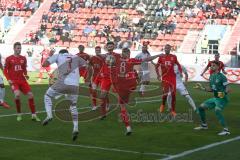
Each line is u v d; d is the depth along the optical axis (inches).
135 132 645.9
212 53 1931.6
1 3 2454.5
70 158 486.6
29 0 2436.0
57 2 2383.1
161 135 627.5
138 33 2122.3
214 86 644.7
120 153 513.3
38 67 1921.8
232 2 2170.3
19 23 2306.8
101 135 618.2
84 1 2352.4
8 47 2082.9
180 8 2197.3
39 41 2154.3
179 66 807.7
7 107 837.8
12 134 606.9
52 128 655.8
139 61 660.7
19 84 717.3
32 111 716.0
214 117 802.2
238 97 1159.6
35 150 519.5
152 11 2222.0
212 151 532.4
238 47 1803.6
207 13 2139.5
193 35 2039.9
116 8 2287.2
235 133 657.0
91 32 2177.7
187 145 565.6
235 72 1603.1
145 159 486.0
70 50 1999.3
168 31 2100.1
